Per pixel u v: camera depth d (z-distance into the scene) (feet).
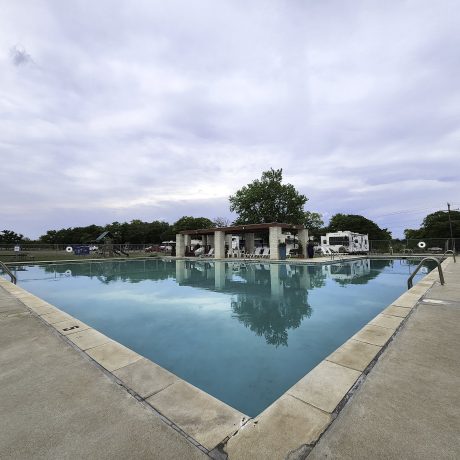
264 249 82.07
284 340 16.67
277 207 121.90
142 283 40.09
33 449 5.65
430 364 9.38
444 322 14.23
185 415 6.87
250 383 11.57
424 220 172.55
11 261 75.25
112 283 40.45
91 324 20.44
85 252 107.65
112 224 212.84
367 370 9.04
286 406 7.15
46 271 57.06
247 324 20.03
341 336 17.31
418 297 20.24
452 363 9.44
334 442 5.73
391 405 7.02
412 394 7.51
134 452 5.56
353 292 31.04
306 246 73.10
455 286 24.81
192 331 18.56
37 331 14.08
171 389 8.20
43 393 7.98
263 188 120.16
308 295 29.63
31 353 11.14
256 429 6.27
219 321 20.86
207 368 13.02
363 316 21.63
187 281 41.55
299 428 6.24
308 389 7.94
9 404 7.41
